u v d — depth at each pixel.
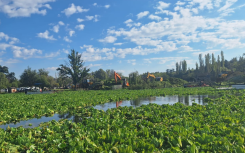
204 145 5.71
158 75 92.50
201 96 25.34
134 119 10.83
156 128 8.16
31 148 6.27
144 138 6.86
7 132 8.30
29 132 7.82
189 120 9.63
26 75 71.12
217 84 51.28
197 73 87.69
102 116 11.75
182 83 61.53
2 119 12.16
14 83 67.81
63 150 6.26
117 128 7.80
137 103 19.73
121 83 49.78
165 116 11.34
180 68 98.75
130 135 7.06
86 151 5.86
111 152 5.45
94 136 6.92
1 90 56.09
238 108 12.98
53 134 7.89
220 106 14.18
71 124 9.78
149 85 48.53
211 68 84.25
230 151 5.27
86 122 9.96
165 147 6.31
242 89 31.77
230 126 8.06
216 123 8.84
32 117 13.43
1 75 62.69
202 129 7.50
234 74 55.38
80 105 18.14
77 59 62.62
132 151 5.46
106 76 105.81
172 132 7.20
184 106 14.96
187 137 6.70
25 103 20.14
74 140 6.69
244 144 5.89
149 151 5.45
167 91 34.00
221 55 84.12
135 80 52.56
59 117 13.33
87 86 52.09
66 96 28.55
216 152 5.37
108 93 32.47
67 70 61.56
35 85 66.06
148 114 11.88
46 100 22.62
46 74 82.81
